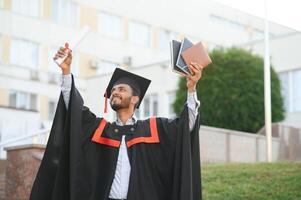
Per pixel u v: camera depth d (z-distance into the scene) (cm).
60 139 554
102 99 2123
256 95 1678
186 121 557
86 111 577
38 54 2566
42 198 555
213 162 1395
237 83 1680
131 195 545
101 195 554
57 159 555
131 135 573
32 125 1697
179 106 1708
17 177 942
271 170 1139
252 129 1670
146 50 3020
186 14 3250
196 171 563
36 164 912
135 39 2988
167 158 571
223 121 1661
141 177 557
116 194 552
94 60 2758
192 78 560
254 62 1714
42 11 2603
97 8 2823
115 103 576
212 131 1411
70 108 550
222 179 1093
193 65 559
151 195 556
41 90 2548
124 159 562
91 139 572
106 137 572
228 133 1455
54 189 548
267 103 1388
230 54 1722
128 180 555
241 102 1662
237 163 1288
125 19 2952
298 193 988
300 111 2202
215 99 1669
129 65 2886
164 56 3095
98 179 564
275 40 2278
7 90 2456
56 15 2650
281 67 2255
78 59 2706
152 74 2530
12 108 1695
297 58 2222
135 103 588
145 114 2502
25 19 2548
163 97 2466
